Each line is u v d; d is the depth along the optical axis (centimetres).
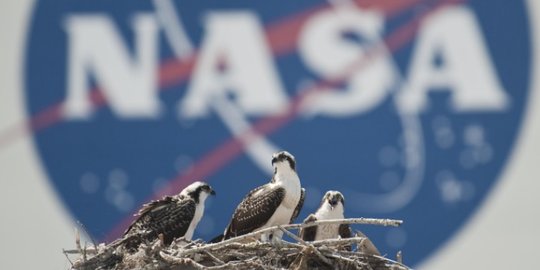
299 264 1845
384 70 3048
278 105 3064
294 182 2033
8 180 3055
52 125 3097
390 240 2928
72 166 3066
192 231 2050
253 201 2027
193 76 3100
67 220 3034
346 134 3022
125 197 3050
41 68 3127
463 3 3055
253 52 3089
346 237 2002
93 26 3139
